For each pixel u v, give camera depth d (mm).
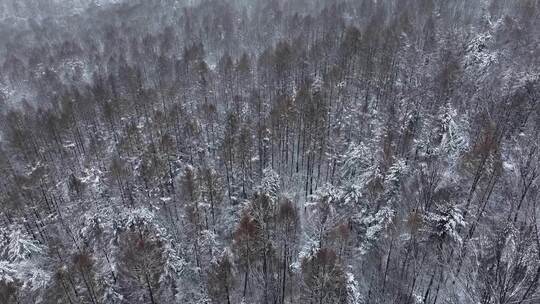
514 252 29703
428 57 72875
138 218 47156
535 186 39688
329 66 77250
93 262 44219
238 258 44156
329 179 58094
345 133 62406
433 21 79375
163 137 60281
